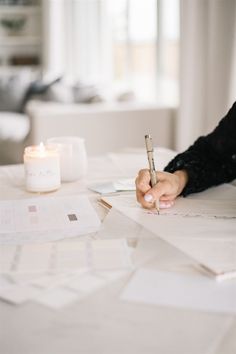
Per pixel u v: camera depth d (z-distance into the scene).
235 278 0.67
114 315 0.57
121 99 3.83
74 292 0.63
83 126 3.31
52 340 0.53
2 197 1.08
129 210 0.96
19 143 3.62
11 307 0.59
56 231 0.85
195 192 1.08
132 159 1.45
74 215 0.94
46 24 5.85
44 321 0.56
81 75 5.60
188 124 3.12
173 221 0.89
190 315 0.57
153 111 3.42
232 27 2.66
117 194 1.09
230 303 0.60
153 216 0.92
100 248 0.76
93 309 0.59
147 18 4.31
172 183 1.01
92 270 0.69
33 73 5.63
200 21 2.96
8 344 0.52
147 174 0.99
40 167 1.10
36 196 1.09
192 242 0.79
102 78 5.25
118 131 3.38
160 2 3.96
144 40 4.41
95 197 1.07
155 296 0.62
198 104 3.07
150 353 0.50
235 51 2.67
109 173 1.28
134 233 0.83
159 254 0.74
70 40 5.73
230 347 0.51
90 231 0.85
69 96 4.32
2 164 3.78
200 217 0.92
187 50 3.02
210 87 2.85
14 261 0.72
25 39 6.46
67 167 1.18
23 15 6.48
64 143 1.20
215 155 1.14
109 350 0.51
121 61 4.95
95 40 5.39
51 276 0.67
